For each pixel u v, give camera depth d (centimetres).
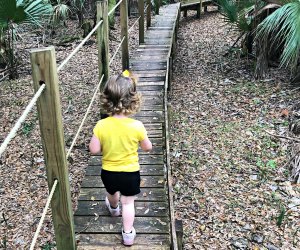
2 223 381
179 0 1340
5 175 455
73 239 225
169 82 621
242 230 356
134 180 253
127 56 598
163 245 254
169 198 285
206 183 423
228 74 716
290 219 365
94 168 347
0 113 596
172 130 533
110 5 1002
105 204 296
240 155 469
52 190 203
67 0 1118
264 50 656
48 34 1002
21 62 819
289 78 649
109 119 250
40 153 496
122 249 251
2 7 603
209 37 1033
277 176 427
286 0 596
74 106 619
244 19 712
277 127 518
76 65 808
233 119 554
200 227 361
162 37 815
